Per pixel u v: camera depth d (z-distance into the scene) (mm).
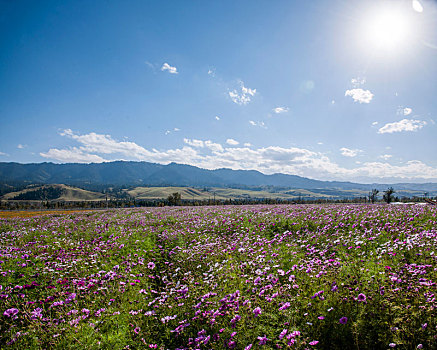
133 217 26156
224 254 10438
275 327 5191
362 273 6562
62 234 17625
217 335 4949
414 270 6043
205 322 5629
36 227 22031
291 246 10711
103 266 10062
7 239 16281
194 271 9148
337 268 6984
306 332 4715
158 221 22000
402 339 4250
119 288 7516
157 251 12953
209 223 18281
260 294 5965
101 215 30828
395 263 7406
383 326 4625
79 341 5215
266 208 27891
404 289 5336
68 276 8875
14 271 9227
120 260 10992
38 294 7574
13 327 5777
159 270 10297
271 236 13719
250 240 12164
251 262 8383
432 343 4035
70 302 6777
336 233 11922
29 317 5902
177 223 20078
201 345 5020
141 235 16391
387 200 63781
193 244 12844
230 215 22062
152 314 6195
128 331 5695
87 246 13086
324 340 4719
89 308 6727
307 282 6719
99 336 5484
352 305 5180
